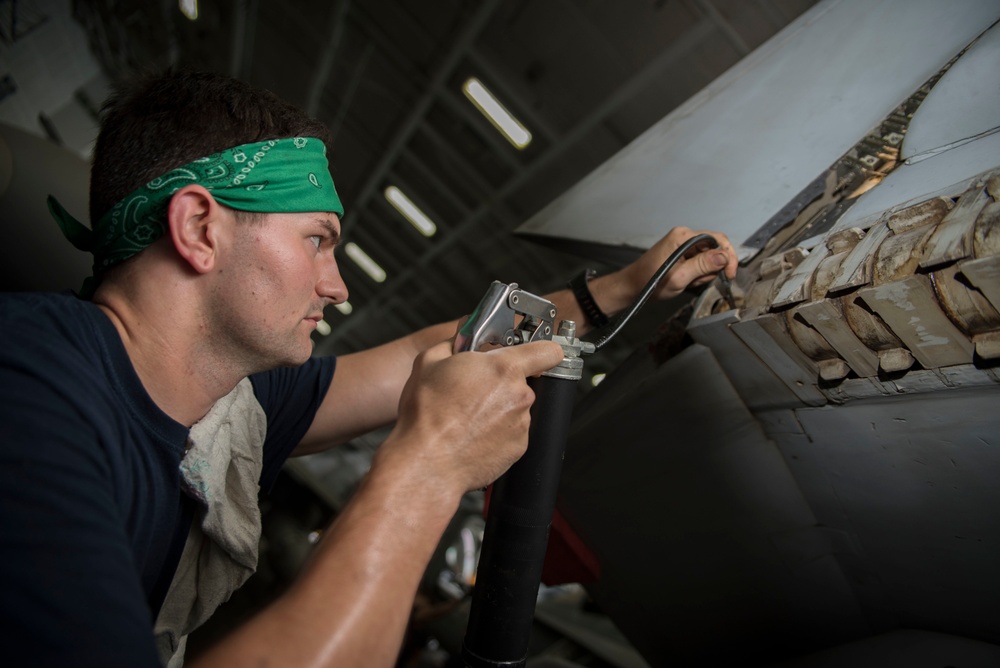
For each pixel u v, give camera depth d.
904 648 0.77
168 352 0.58
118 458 0.48
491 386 0.52
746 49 2.43
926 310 0.56
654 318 2.15
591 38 2.88
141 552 0.57
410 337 1.00
